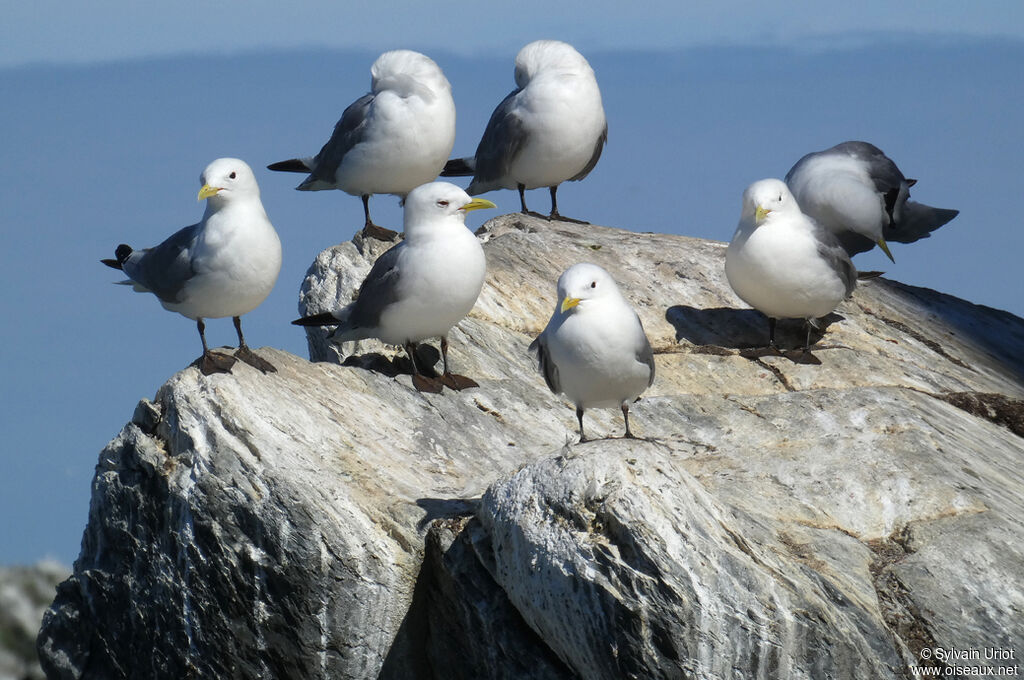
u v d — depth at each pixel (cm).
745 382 1617
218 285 1394
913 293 2033
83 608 1422
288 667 1277
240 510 1266
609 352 1175
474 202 1437
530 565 1116
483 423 1477
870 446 1434
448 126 1805
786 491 1337
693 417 1525
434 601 1247
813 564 1189
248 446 1301
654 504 1080
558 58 1933
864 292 1980
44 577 2053
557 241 1889
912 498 1327
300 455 1310
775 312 1656
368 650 1259
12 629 1894
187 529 1285
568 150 1938
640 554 1060
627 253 1891
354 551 1241
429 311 1449
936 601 1177
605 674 1091
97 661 1420
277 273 1434
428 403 1482
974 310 2027
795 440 1467
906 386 1655
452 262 1429
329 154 1850
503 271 1795
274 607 1262
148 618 1343
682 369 1630
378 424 1416
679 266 1872
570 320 1180
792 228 1591
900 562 1228
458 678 1240
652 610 1055
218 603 1286
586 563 1077
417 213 1441
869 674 1094
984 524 1284
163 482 1316
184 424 1321
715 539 1090
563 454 1170
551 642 1141
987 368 1831
